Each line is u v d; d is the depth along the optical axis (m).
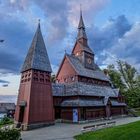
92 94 49.19
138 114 65.25
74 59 56.56
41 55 41.44
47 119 38.16
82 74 52.31
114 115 56.12
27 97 36.62
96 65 68.56
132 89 84.94
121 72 91.38
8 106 88.38
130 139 20.09
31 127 34.56
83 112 44.34
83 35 61.62
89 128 28.31
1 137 18.41
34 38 43.06
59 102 46.97
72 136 25.95
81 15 64.12
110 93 59.62
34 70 38.41
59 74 56.91
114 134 22.75
